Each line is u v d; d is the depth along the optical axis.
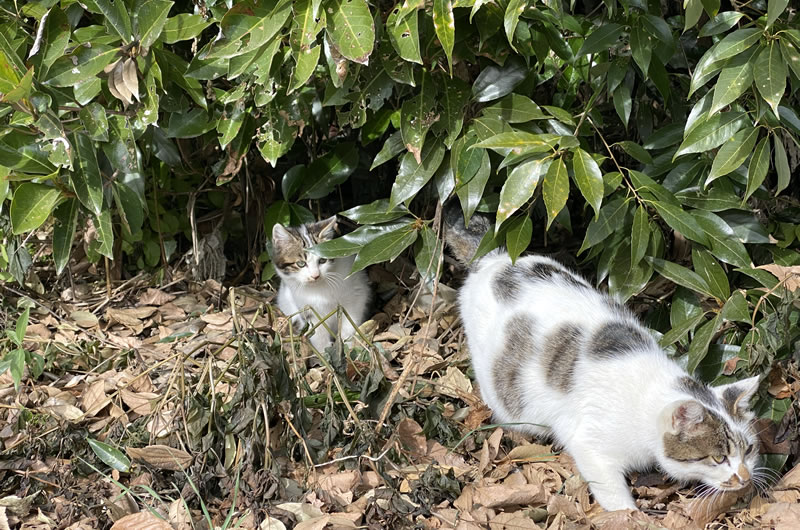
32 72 2.79
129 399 2.98
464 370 3.13
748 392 2.83
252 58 2.82
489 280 3.03
